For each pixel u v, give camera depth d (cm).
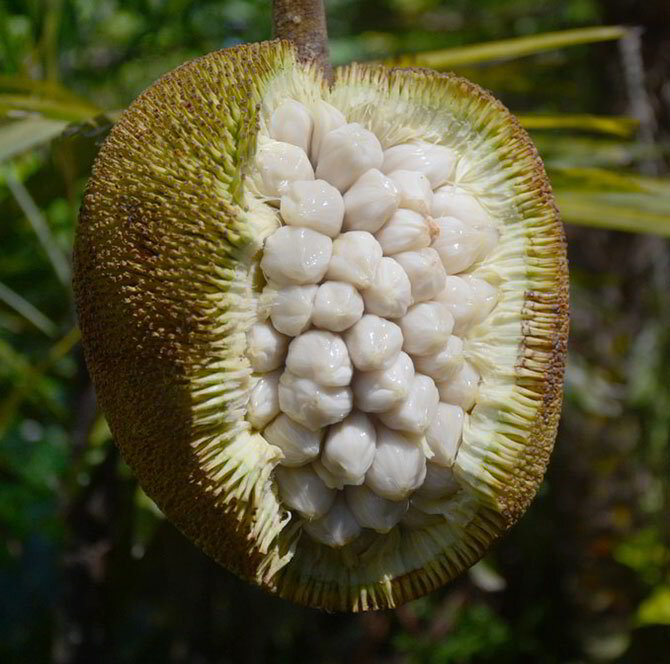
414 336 45
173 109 44
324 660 114
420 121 47
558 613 109
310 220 44
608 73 104
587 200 62
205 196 43
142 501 63
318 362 44
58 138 56
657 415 101
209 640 108
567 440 104
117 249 44
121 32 98
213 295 43
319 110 46
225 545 46
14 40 79
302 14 48
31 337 89
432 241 46
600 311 94
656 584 104
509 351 46
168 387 44
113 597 76
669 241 106
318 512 46
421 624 115
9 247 86
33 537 124
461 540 47
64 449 111
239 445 44
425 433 46
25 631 118
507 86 83
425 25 121
